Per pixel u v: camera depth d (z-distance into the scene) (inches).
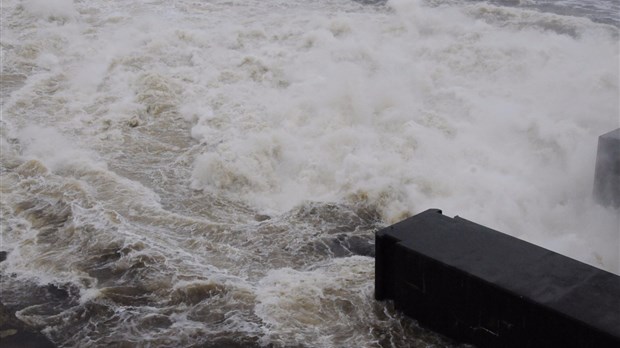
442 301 243.9
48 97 495.2
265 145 393.1
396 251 252.8
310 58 515.8
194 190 372.2
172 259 308.2
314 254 310.8
